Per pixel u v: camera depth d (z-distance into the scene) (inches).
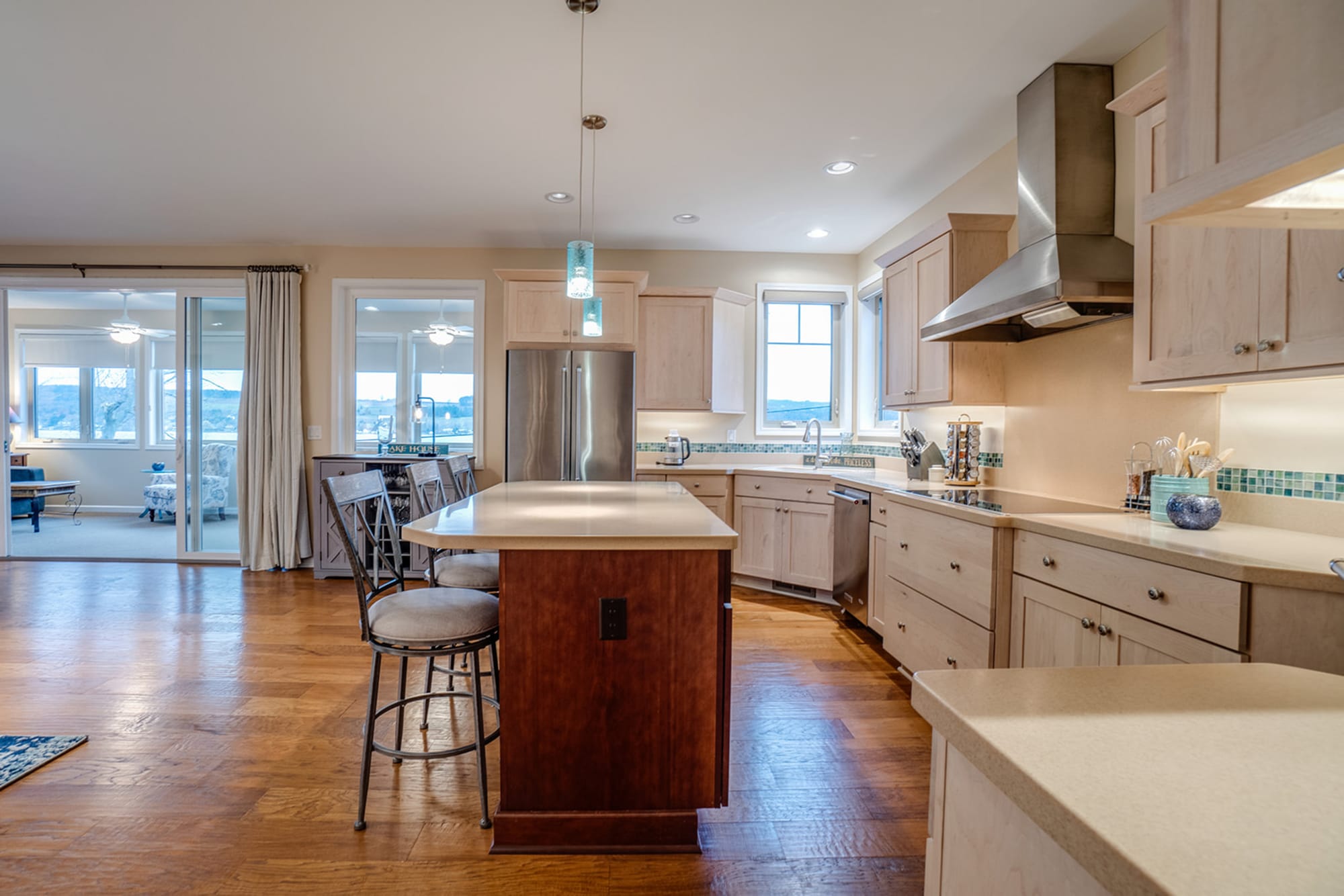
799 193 155.9
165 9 89.6
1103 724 24.3
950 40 95.9
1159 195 34.6
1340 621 53.4
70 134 127.0
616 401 180.7
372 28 93.7
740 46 97.7
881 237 189.0
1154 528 76.7
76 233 189.5
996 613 88.7
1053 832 19.1
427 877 65.0
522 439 179.5
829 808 77.9
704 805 69.8
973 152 133.2
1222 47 33.3
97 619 147.2
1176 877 15.6
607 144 130.7
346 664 121.2
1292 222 34.8
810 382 210.2
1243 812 18.5
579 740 69.0
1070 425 109.0
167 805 76.2
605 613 68.2
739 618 154.9
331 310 201.8
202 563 205.2
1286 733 23.7
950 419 149.1
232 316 206.2
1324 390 70.9
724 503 185.9
